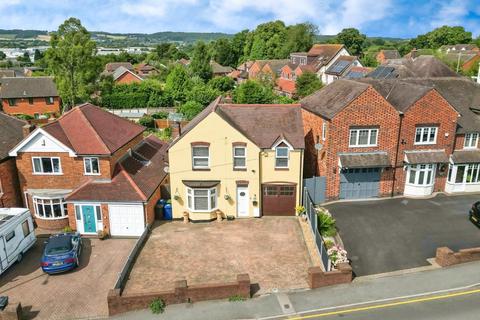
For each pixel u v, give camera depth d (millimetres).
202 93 71938
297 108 32656
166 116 65000
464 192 34531
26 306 21219
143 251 26234
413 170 33406
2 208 27656
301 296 20625
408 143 32844
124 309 20156
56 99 77312
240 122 31844
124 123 36250
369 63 95500
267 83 82375
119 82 89125
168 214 31156
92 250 27344
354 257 24312
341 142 31609
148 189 30141
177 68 80375
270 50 126750
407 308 19141
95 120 32719
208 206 30484
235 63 145625
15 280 23891
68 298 21875
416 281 21500
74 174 29906
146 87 78062
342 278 21516
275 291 21203
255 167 30031
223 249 26188
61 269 24094
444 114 32594
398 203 32344
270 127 31422
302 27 120625
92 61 65312
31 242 27703
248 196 30844
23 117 68500
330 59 87062
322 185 32312
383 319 18391
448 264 23000
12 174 30500
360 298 20156
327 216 27297
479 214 27828
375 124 31625
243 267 23875
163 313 19672
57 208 30062
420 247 25344
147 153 36344
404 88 35219
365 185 33094
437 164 33844
